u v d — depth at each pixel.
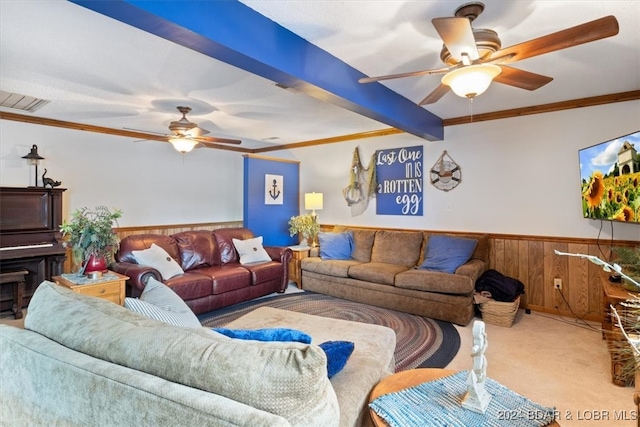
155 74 2.86
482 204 4.29
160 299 1.89
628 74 2.94
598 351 2.85
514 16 2.00
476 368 1.26
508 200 4.10
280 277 4.65
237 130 5.16
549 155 3.83
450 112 4.13
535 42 1.71
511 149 4.06
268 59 2.01
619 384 2.30
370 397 1.40
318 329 2.15
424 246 4.45
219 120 4.48
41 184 4.27
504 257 4.12
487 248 4.10
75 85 3.11
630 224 3.41
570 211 3.73
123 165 5.04
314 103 3.70
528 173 3.96
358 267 4.28
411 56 2.52
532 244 3.94
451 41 1.74
